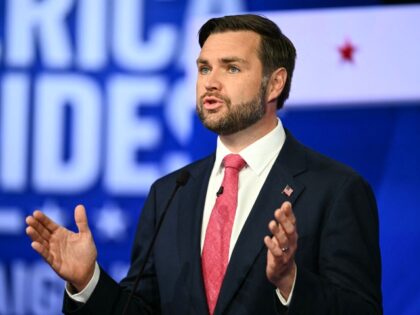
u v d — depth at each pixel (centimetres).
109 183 861
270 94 490
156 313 490
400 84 814
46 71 880
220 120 468
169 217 491
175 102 853
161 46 859
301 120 828
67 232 443
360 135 817
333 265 432
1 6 892
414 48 814
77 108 872
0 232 877
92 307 441
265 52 485
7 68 886
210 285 451
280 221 376
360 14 827
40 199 873
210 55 479
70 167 870
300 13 836
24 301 873
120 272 856
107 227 859
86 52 873
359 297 419
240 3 849
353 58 824
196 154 847
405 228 802
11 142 880
